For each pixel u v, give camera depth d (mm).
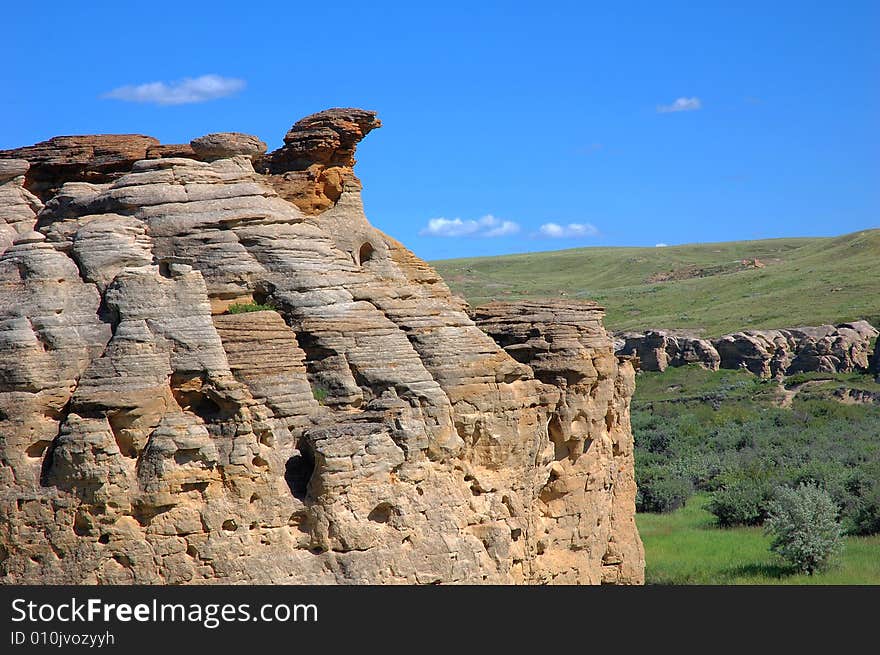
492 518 27141
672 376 110125
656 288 170875
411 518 24484
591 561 32844
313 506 23516
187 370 23562
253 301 25641
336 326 25797
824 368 105000
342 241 31469
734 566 43188
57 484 22859
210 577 22750
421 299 28922
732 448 75750
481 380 27594
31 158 29703
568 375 31625
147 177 26312
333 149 32219
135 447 23094
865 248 169250
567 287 189000
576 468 32188
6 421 23203
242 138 27469
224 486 23188
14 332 23594
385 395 25484
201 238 25516
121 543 22609
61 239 25594
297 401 24594
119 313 24031
